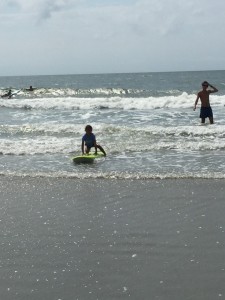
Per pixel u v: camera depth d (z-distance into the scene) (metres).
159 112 21.56
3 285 4.52
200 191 8.14
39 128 16.66
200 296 4.15
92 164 11.09
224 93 36.75
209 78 82.12
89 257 5.21
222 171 9.77
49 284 4.51
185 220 6.51
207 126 16.12
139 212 6.99
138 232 6.05
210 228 6.11
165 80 76.19
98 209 7.23
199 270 4.73
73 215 6.95
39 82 83.69
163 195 7.95
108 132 15.60
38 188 8.78
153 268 4.83
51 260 5.15
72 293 4.30
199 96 16.97
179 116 19.73
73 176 9.68
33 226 6.45
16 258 5.23
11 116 21.88
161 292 4.25
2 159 12.04
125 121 18.72
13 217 6.92
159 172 9.83
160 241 5.67
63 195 8.20
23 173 10.11
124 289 4.34
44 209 7.32
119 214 6.92
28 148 13.25
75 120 19.61
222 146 12.72
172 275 4.63
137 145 13.28
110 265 4.95
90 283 4.51
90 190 8.49
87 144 12.04
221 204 7.26
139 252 5.32
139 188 8.52
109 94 39.12
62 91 41.25
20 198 8.06
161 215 6.79
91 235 5.99
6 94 36.03
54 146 13.48
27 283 4.55
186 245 5.50
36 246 5.62
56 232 6.15
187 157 11.53
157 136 14.80
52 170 10.47
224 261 4.94
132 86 57.12
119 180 9.24
